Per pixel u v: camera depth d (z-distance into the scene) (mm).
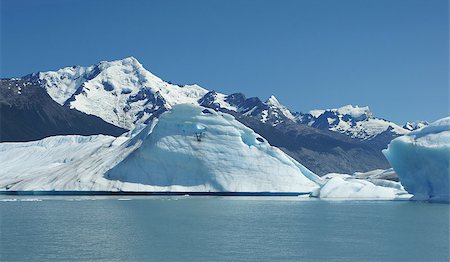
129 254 38344
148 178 116250
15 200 102250
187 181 116062
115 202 95312
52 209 77125
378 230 52344
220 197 114125
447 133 92500
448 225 56656
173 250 40062
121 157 124438
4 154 181125
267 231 51312
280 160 122438
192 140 119188
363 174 198875
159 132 119500
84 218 63000
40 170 150875
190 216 66562
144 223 57750
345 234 49344
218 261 36156
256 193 116438
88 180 118750
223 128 121375
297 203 94812
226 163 117750
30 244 42500
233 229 52719
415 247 41844
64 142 183000
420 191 99812
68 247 41125
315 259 36875
